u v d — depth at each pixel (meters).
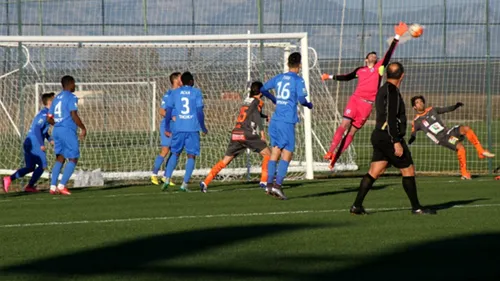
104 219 24.41
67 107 32.75
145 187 36.00
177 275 15.76
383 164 23.86
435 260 16.92
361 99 34.53
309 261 16.89
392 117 23.00
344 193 30.89
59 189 32.94
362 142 61.78
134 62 49.09
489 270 15.92
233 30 48.91
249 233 20.77
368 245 18.67
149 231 21.56
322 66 49.00
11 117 49.75
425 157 51.62
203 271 16.06
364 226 21.64
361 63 48.62
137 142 54.22
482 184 33.62
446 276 15.44
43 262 17.41
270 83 29.81
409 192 23.92
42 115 34.09
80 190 35.38
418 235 20.02
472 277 15.35
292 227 21.69
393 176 40.19
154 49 47.47
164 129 35.28
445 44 46.84
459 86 56.62
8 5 49.00
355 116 34.75
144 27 49.12
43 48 46.31
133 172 40.00
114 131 55.25
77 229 22.25
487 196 28.94
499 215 23.59
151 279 15.47
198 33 49.16
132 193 33.00
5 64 48.38
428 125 37.69
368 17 48.28
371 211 25.06
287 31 48.72
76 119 32.72
